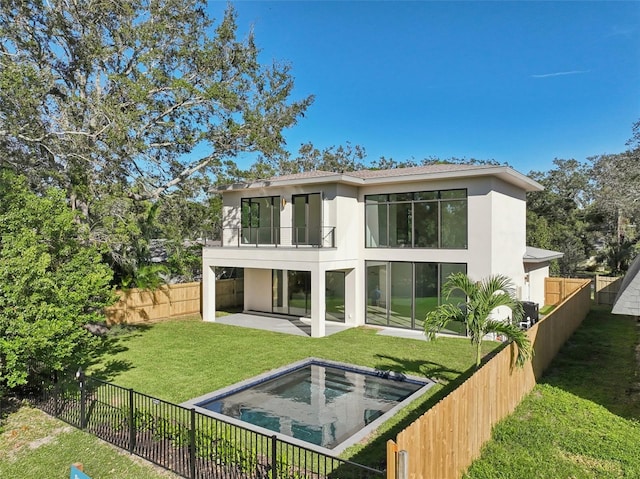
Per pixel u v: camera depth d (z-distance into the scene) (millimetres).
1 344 7512
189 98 19453
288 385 11258
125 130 16312
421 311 17375
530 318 17516
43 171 16703
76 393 8672
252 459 6332
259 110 20953
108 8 17703
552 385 10492
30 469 6914
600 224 42281
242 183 20125
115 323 18781
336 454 6949
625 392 9938
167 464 6887
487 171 15453
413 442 4992
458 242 16516
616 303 7340
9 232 8562
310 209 19047
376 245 18469
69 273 9203
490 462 6773
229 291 25141
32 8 16516
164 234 24969
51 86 15953
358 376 11914
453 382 10641
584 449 7145
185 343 15359
